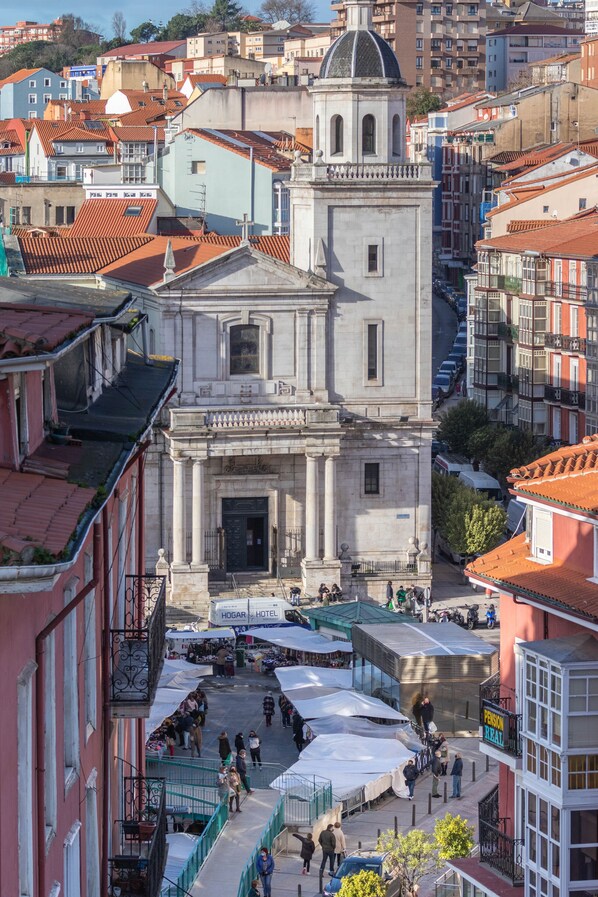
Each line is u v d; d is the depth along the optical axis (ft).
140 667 139.44
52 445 113.39
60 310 112.88
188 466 394.32
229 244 485.56
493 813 188.24
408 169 405.80
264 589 400.67
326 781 260.83
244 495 403.95
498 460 485.56
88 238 476.13
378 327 408.05
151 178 608.19
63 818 110.93
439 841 212.23
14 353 98.17
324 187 401.90
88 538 122.62
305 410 398.01
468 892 185.47
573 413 492.13
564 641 165.37
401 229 407.03
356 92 404.98
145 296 408.26
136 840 142.41
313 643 336.08
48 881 103.60
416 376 410.31
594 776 162.30
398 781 276.21
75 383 132.77
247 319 399.85
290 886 241.14
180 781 268.41
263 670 352.69
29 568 80.48
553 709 162.50
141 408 140.05
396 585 407.85
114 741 141.49
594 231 509.35
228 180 591.37
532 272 509.35
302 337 403.95
